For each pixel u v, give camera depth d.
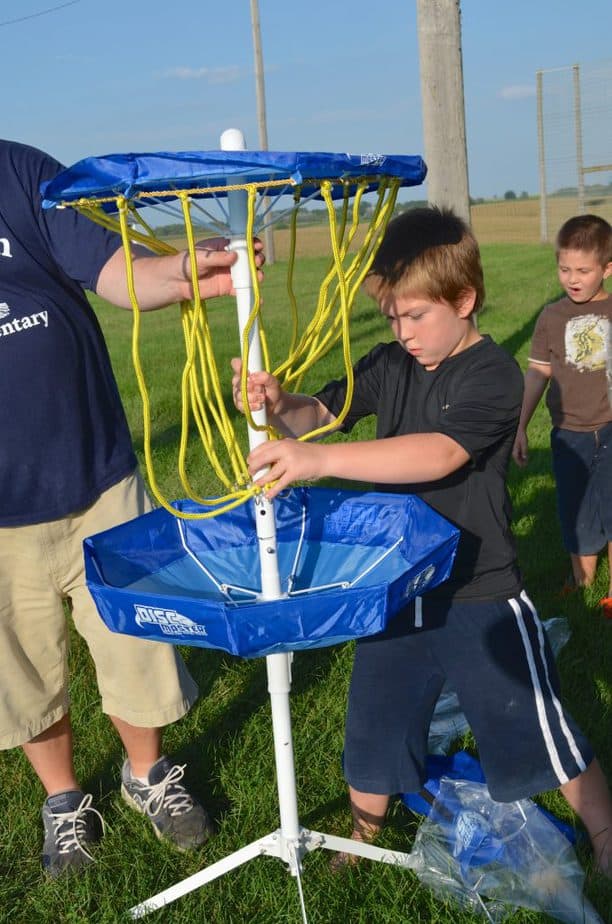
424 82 5.57
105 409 2.32
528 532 4.37
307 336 1.67
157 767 2.54
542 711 2.12
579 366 3.66
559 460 3.79
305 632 1.59
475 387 2.02
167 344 11.49
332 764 2.71
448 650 2.16
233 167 1.41
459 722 2.88
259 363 1.75
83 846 2.46
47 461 2.23
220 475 1.74
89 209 1.62
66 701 2.50
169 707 2.45
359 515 2.14
